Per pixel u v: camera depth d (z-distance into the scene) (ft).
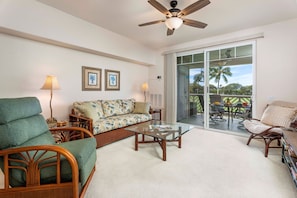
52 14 8.47
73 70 10.81
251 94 11.27
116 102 12.75
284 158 7.00
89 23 10.30
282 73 9.97
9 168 4.43
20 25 7.35
